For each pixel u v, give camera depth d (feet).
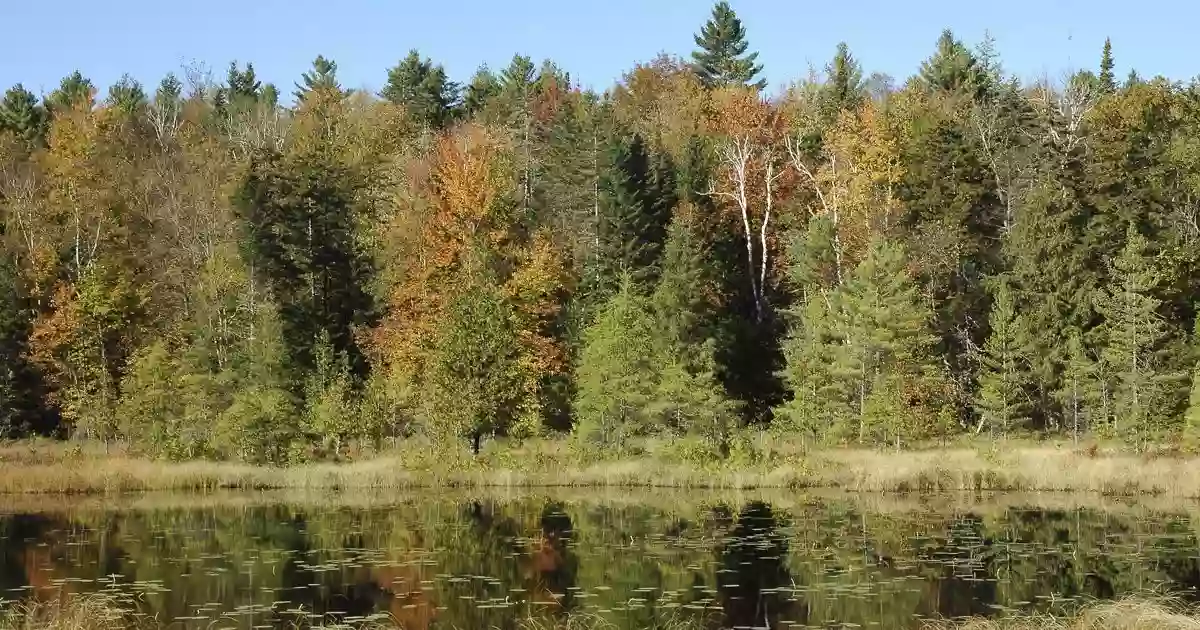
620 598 75.87
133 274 224.33
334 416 167.32
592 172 222.28
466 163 221.46
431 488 146.20
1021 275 192.65
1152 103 213.66
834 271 208.44
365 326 212.64
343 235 219.61
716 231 231.71
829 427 170.60
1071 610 70.90
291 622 69.10
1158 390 160.25
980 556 89.92
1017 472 136.56
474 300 169.99
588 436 164.25
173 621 69.26
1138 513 114.42
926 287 203.62
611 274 213.87
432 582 81.25
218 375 184.65
